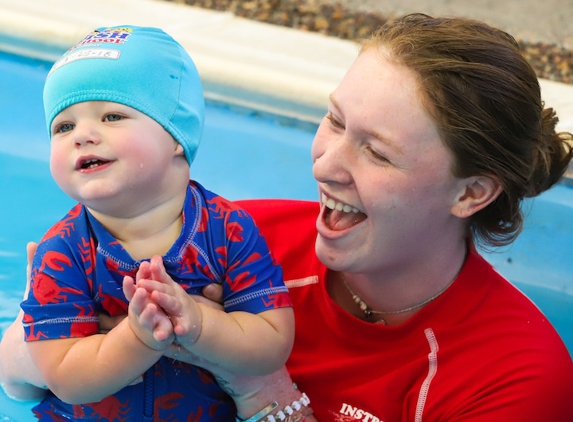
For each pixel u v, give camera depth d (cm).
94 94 168
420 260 189
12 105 374
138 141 168
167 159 175
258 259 188
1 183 338
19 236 311
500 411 179
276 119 350
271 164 353
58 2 392
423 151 172
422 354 190
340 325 198
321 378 198
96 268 176
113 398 185
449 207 182
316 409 200
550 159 204
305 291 207
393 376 189
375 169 176
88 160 168
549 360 186
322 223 188
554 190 310
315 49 382
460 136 171
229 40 379
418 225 181
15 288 285
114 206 171
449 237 189
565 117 334
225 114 356
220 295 188
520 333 188
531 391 180
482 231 199
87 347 169
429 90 170
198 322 168
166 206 179
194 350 172
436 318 192
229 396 201
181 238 180
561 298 304
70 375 169
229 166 359
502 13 478
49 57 369
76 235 177
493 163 177
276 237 222
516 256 317
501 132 175
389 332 193
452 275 195
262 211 229
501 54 175
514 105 174
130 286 160
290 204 230
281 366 187
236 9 428
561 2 498
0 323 264
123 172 167
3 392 224
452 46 173
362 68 179
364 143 177
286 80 347
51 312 172
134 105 170
